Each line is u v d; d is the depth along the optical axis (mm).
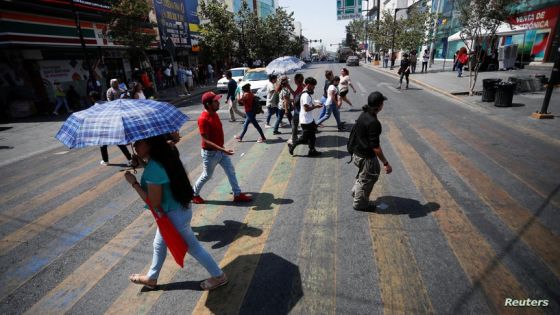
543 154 6184
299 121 6844
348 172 5875
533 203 4340
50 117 14852
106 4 17891
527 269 3102
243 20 37406
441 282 3002
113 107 2617
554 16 19188
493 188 4852
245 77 16281
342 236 3850
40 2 14516
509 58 20984
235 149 7801
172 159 2613
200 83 28109
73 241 4180
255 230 4121
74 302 3068
